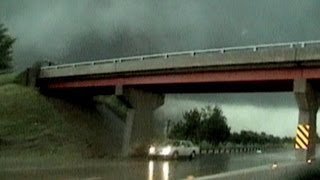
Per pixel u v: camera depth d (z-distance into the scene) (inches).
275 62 1754.4
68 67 2539.4
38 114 2428.6
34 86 2701.8
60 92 2760.8
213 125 3727.9
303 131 1512.1
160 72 2119.8
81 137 2409.0
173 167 1196.5
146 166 1245.7
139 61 2182.6
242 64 1841.8
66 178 765.9
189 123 3624.5
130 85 2271.2
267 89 2113.7
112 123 2864.2
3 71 3422.7
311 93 1732.3
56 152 2036.2
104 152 2272.4
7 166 1111.0
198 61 1967.3
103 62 2367.1
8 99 2456.9
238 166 905.5
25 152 1909.4
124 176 821.9
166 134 3353.8
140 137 2352.4
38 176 798.5
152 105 2460.6
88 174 876.0
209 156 2159.2
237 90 2237.9
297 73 1733.5
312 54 1667.1
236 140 4023.1
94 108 2908.5
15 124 2226.9
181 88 2282.2
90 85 2452.0
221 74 1932.8
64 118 2534.5
